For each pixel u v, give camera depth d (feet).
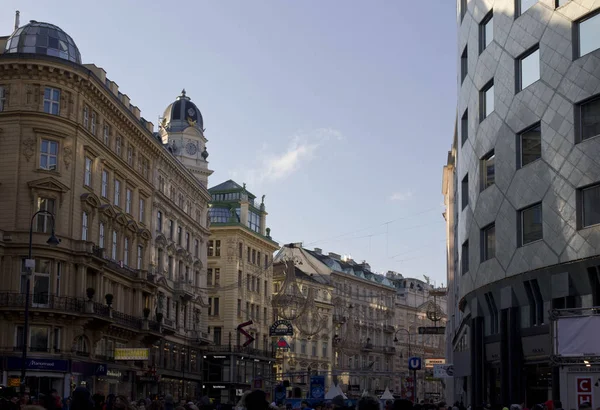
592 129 111.75
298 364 360.07
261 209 349.00
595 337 73.26
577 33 115.14
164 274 237.66
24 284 169.99
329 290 394.93
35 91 175.63
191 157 311.06
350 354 409.90
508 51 129.90
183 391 256.32
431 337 514.68
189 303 263.29
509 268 127.34
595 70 110.63
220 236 320.29
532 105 122.62
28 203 172.45
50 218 174.19
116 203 203.92
